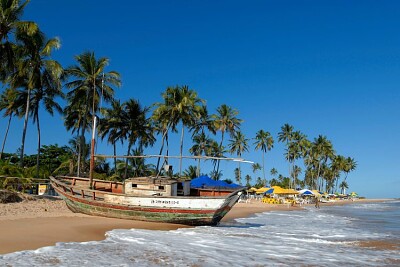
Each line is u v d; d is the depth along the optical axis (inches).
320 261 411.2
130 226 684.7
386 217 1328.7
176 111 1809.8
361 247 530.0
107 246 451.2
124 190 816.9
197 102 1884.8
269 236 636.7
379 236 674.2
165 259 386.0
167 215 753.0
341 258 434.6
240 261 393.4
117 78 1605.6
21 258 357.4
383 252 485.7
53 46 1373.0
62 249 415.2
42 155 2342.5
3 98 1824.6
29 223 602.9
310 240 595.8
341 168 4352.9
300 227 856.9
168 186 788.6
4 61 1145.4
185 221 751.7
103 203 778.2
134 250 430.9
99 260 365.7
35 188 1250.0
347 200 4306.1
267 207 1942.7
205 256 411.5
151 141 2253.9
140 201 764.6
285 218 1197.7
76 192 819.4
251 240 569.0
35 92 1660.9
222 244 510.6
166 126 1913.1
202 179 994.7
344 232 748.0
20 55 1299.2
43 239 471.8
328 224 968.9
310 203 2928.2
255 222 1001.5
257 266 372.5
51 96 1649.9
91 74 1582.2
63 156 2329.0
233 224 900.6
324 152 3789.4
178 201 751.7
